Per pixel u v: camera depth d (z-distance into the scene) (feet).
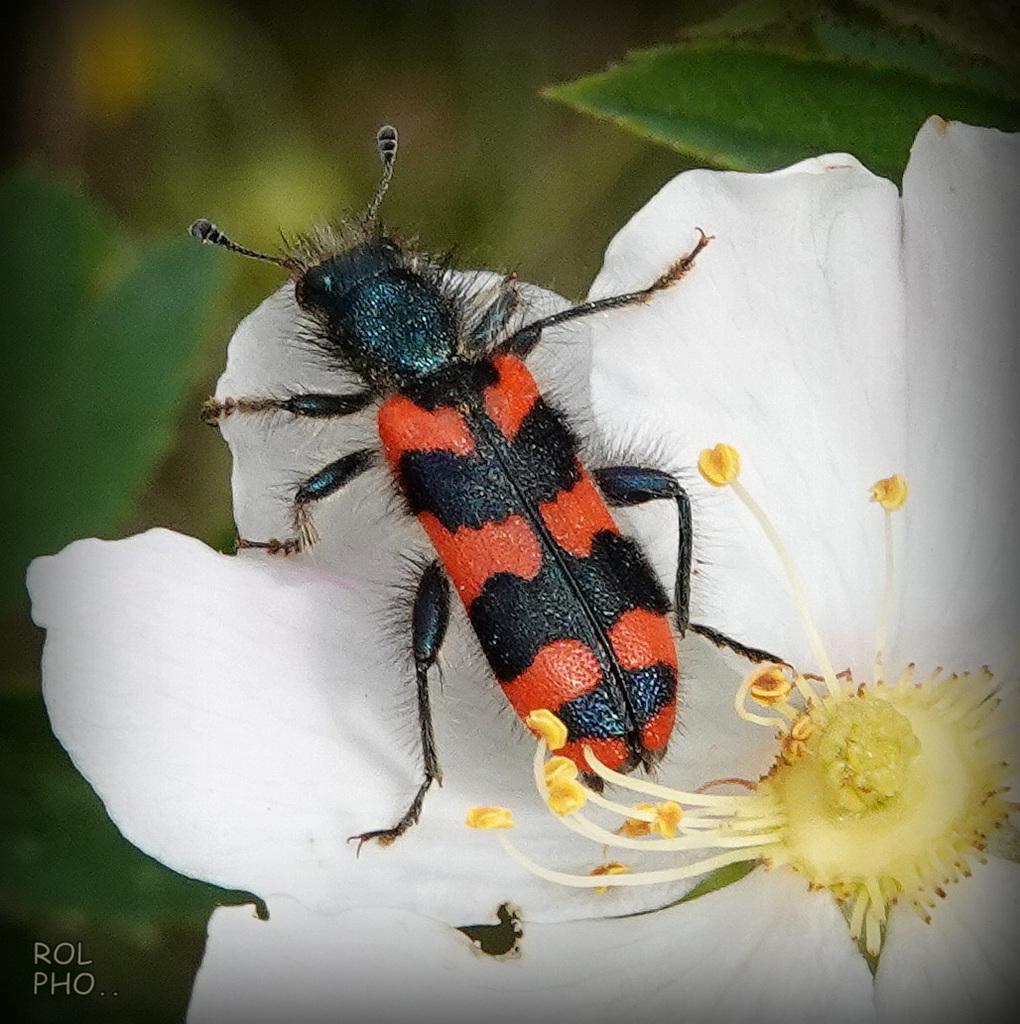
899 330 0.27
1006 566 0.27
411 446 0.28
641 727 0.27
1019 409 0.27
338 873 0.27
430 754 0.27
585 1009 0.27
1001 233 0.27
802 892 0.27
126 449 0.29
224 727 0.27
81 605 0.27
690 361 0.28
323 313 0.29
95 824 0.28
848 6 0.28
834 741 0.27
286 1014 0.26
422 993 0.27
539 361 0.29
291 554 0.28
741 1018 0.27
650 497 0.28
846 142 0.28
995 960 0.27
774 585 0.28
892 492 0.27
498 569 0.28
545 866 0.27
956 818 0.27
